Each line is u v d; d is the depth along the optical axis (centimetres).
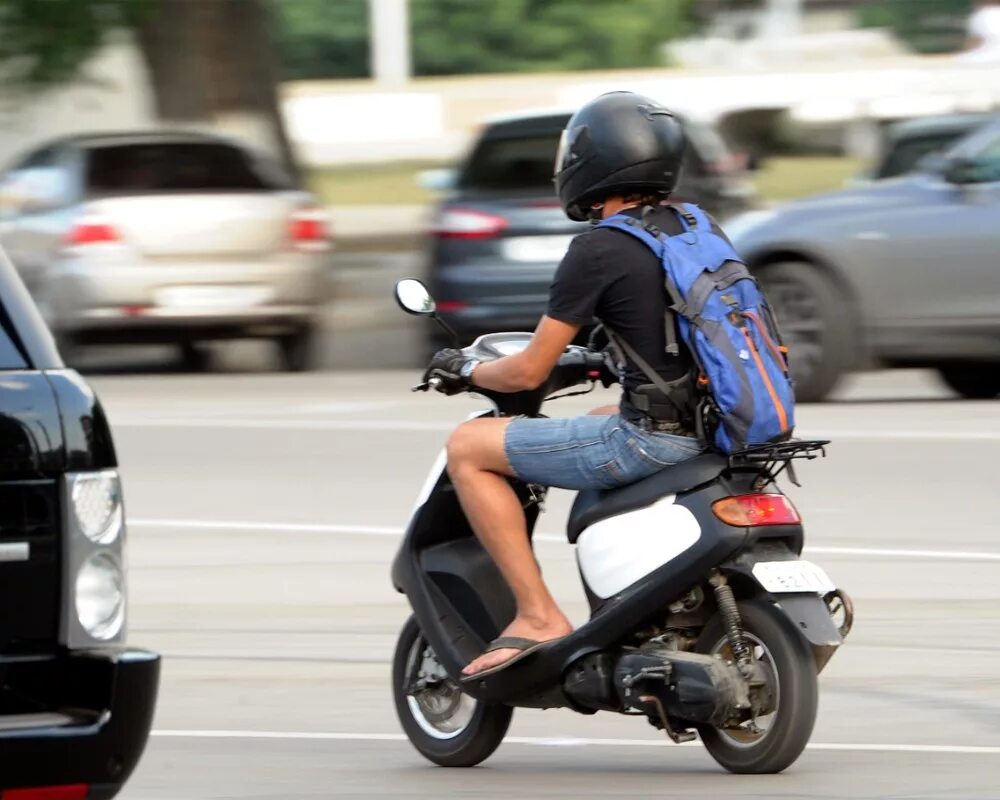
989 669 2816
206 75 8638
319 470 4569
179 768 2356
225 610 3275
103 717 1678
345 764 2380
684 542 2162
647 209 2236
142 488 4397
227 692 2761
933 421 5088
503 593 2353
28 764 1636
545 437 2239
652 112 2255
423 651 2411
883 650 2931
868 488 4219
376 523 3972
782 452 2164
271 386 6109
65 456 1675
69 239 6078
